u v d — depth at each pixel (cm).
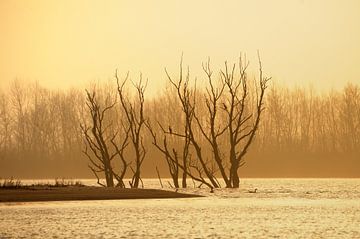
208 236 10100
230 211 13350
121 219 12000
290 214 12875
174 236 10100
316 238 9900
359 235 10181
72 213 12825
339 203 15362
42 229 10812
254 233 10381
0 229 10794
